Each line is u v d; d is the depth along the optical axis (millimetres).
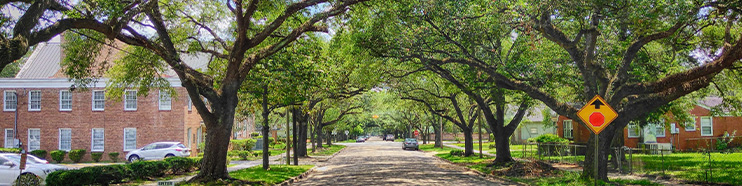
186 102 36875
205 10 19391
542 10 15234
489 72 18625
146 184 17750
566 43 16656
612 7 14852
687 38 16781
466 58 20453
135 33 15602
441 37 19359
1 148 33938
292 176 21500
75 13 12406
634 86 15383
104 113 36625
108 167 17578
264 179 19250
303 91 20797
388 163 31641
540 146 32594
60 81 36594
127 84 19000
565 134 42469
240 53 16734
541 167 20906
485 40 20172
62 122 36531
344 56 24016
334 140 99250
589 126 13281
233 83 17406
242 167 27625
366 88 29609
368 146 75250
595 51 18672
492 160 31188
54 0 11898
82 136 36469
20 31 10258
